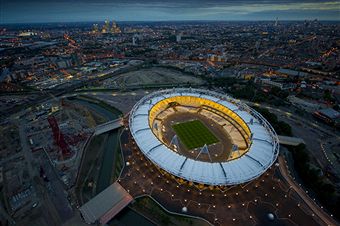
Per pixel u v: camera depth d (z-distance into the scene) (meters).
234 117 152.00
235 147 122.75
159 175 118.12
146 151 108.50
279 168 129.12
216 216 97.56
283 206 103.56
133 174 119.38
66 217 98.25
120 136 158.12
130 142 150.12
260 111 191.38
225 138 138.88
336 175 125.44
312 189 117.06
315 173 119.31
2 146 149.88
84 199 108.06
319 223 96.69
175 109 171.12
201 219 96.62
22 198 108.25
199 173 97.38
